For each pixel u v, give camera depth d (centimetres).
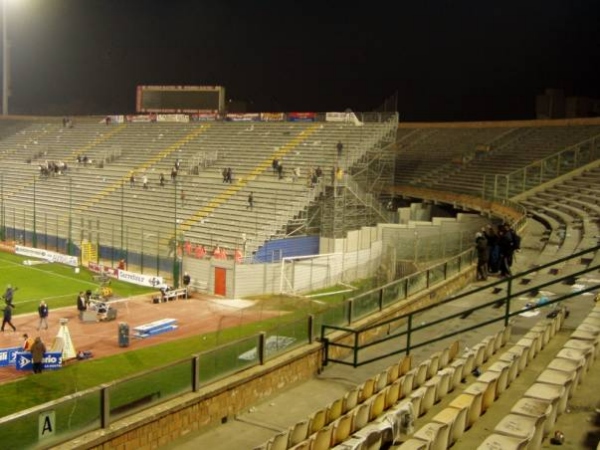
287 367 1698
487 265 2558
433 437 988
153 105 6353
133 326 2694
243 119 5838
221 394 1503
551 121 5350
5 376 2027
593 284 2108
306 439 1222
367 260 3703
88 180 5469
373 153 4816
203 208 4431
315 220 4138
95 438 1233
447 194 4909
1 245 4603
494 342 1617
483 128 5888
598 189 3666
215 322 2744
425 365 1524
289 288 3319
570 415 1119
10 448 1133
